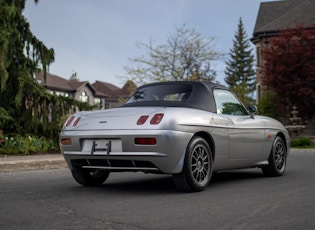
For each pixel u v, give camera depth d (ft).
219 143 18.72
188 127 16.84
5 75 43.27
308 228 11.08
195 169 17.24
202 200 15.33
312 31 79.30
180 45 99.71
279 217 12.40
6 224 11.64
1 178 23.67
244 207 13.94
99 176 19.93
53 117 46.09
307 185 19.45
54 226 11.36
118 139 16.76
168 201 15.16
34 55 48.26
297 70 77.87
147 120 16.53
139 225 11.43
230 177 23.20
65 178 23.47
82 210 13.56
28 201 15.39
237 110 21.18
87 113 18.61
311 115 79.46
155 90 20.11
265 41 101.86
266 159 22.72
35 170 29.22
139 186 19.57
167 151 16.15
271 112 84.02
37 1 48.03
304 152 51.55
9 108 47.14
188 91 19.22
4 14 45.01
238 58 259.39
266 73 80.02
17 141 40.34
